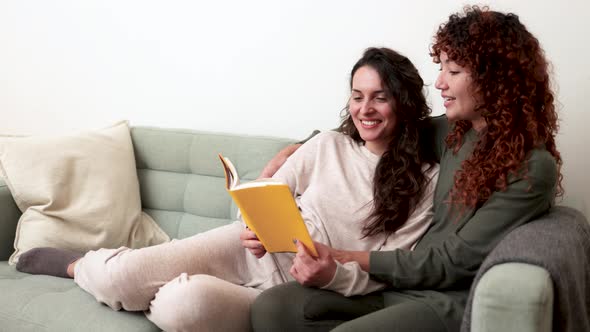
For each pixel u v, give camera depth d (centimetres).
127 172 199
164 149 204
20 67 270
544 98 127
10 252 188
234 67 221
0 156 186
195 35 227
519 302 94
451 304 120
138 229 197
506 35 122
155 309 133
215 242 152
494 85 123
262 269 151
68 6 253
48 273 167
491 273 99
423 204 144
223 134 199
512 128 121
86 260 150
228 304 131
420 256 126
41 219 181
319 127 208
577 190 170
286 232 123
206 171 197
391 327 114
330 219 147
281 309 121
